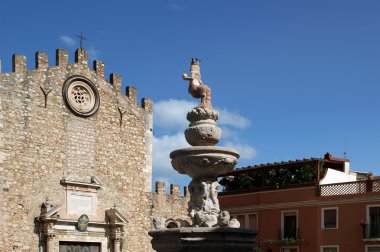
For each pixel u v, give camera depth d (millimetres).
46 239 38719
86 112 42312
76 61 42719
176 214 46844
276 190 50875
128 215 43969
